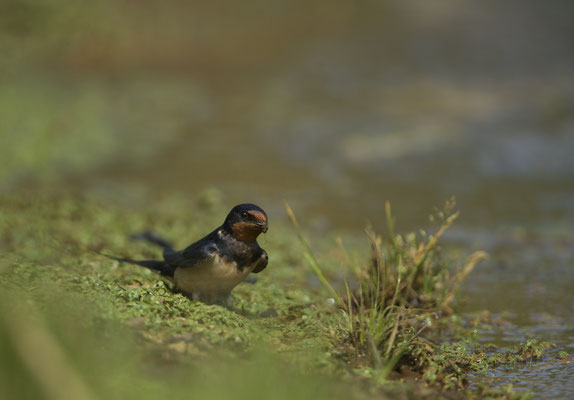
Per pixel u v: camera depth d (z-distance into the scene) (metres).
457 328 8.70
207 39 35.28
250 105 27.56
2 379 5.11
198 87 30.56
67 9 21.73
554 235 13.72
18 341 5.26
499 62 33.16
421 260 8.69
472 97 27.44
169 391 5.63
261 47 35.75
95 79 31.03
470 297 10.20
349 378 6.55
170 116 25.92
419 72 31.80
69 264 9.36
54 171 18.25
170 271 8.16
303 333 7.62
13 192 15.08
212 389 5.70
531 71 31.80
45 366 5.19
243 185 17.64
